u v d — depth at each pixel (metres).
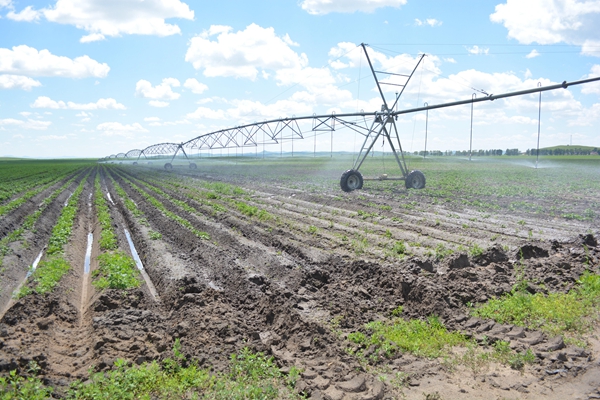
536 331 8.70
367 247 16.08
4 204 31.25
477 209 25.17
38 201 33.25
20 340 8.52
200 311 10.05
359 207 26.19
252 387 6.81
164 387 6.93
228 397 6.64
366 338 8.73
